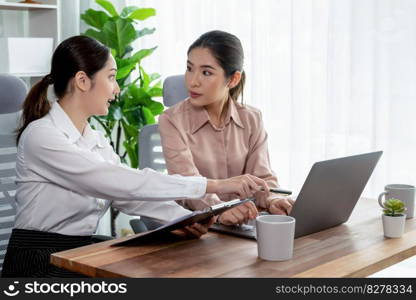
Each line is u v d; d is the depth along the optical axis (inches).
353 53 109.5
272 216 54.7
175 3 139.8
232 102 81.5
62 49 69.6
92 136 73.3
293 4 117.0
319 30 114.7
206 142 79.6
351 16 109.3
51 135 67.2
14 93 77.9
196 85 74.5
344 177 60.8
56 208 69.3
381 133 108.0
